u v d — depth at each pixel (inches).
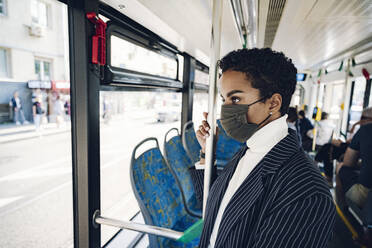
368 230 82.9
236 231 22.2
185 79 105.5
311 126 202.5
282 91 24.2
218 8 28.8
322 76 198.8
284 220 19.1
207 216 29.2
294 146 24.3
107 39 51.9
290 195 19.7
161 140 275.3
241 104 24.7
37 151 243.6
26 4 320.2
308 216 18.3
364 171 83.6
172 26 66.4
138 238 78.8
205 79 142.6
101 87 51.8
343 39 100.7
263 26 81.1
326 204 18.2
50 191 148.3
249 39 100.1
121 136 303.4
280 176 21.7
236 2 53.2
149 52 71.7
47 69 351.6
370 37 95.3
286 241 18.6
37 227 106.1
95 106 47.6
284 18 72.3
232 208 23.6
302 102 272.5
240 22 68.4
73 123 46.8
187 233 36.6
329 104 205.5
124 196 128.4
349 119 152.9
